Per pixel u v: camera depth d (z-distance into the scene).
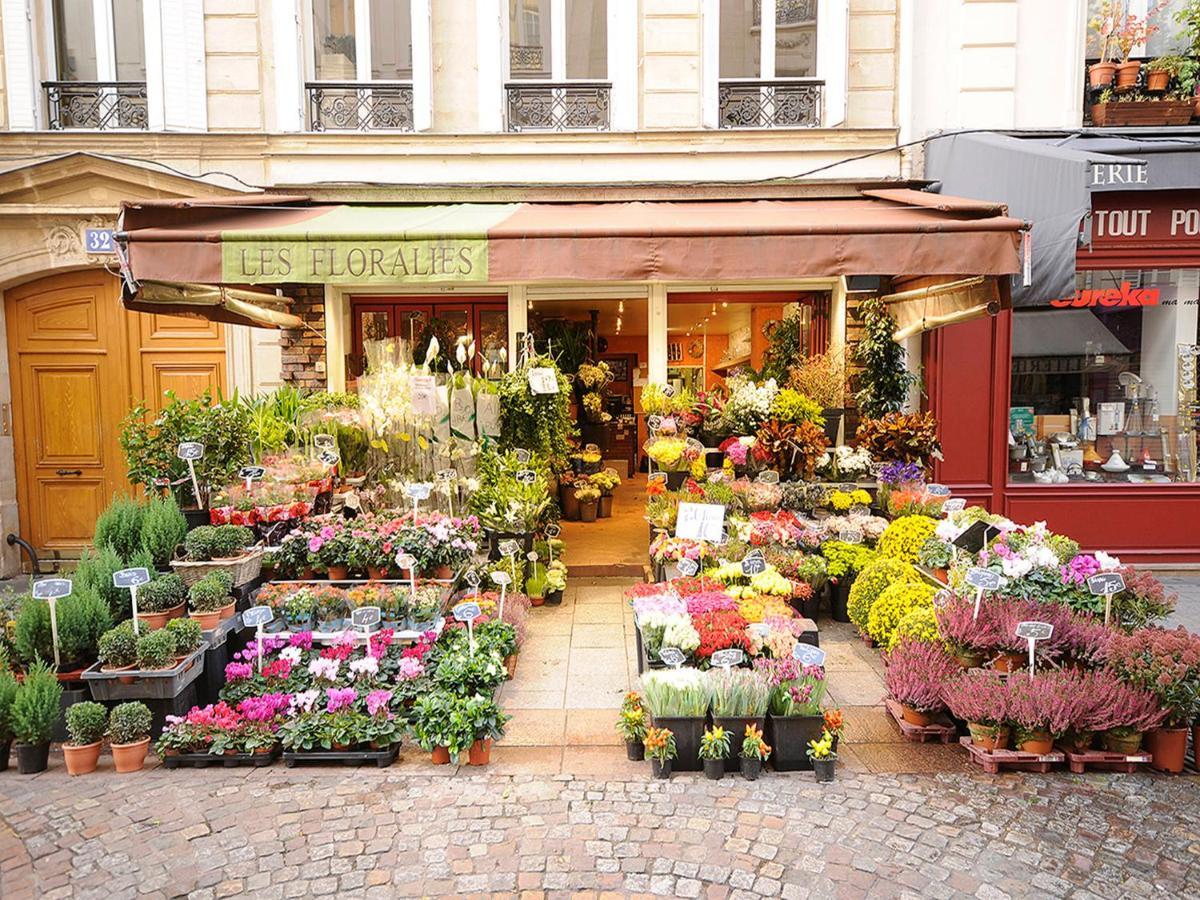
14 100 7.52
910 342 7.80
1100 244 7.59
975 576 4.32
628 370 12.41
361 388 6.41
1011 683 4.00
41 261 7.62
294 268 4.99
